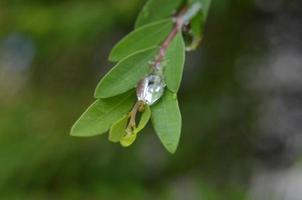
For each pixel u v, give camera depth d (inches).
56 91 17.4
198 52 16.5
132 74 5.5
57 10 15.6
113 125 5.3
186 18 6.4
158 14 6.6
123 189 15.9
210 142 16.6
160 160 16.6
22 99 17.5
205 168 16.6
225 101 16.8
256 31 16.7
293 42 17.3
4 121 17.1
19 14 15.9
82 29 15.2
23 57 17.0
